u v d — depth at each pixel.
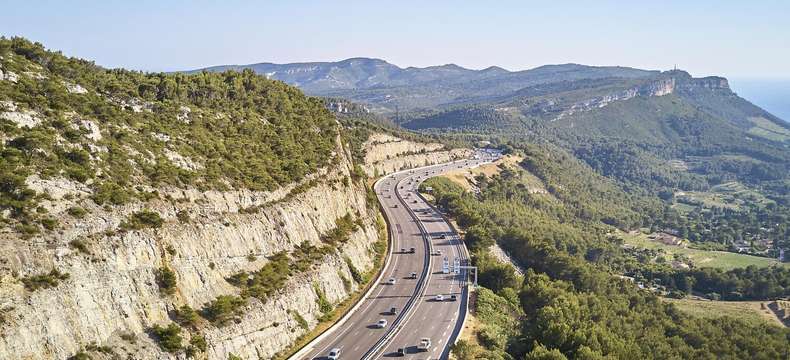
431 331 90.75
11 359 49.22
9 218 55.66
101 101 82.19
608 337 98.31
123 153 73.75
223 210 81.88
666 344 116.31
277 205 94.69
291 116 133.62
